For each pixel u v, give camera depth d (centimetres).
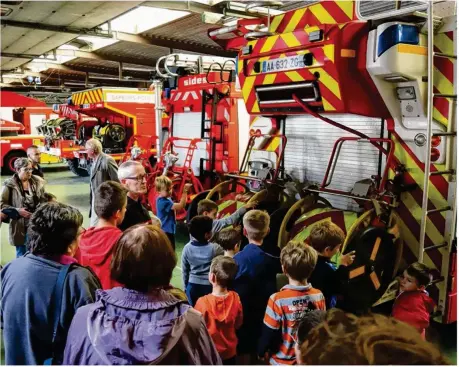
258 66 404
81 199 989
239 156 605
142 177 321
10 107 1675
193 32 1038
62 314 190
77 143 1127
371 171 399
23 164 421
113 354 131
